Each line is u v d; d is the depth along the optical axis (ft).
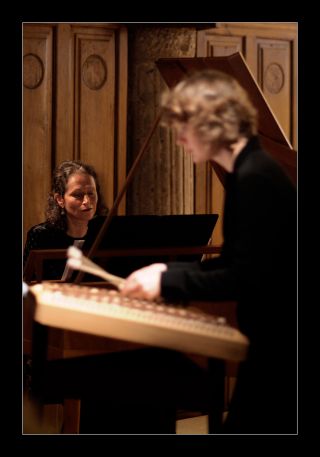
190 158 18.26
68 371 9.98
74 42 18.39
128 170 18.85
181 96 8.79
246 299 8.67
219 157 9.00
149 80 18.26
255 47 20.04
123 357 10.43
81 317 8.74
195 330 8.76
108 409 12.60
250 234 8.35
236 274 8.41
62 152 18.44
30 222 18.37
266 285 8.36
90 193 15.31
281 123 20.56
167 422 12.35
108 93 18.70
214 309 11.84
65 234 15.31
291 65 20.57
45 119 18.35
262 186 8.39
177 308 9.46
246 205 8.40
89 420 12.69
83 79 18.52
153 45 18.19
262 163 8.57
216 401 9.63
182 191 18.22
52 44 18.26
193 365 10.16
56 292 9.16
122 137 18.75
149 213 18.29
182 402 9.83
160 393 9.85
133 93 18.56
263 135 11.59
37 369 10.00
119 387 9.91
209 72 8.96
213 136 8.68
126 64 18.67
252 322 8.75
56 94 18.34
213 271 8.68
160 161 18.13
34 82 18.21
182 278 8.74
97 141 18.70
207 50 19.58
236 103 8.78
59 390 9.98
